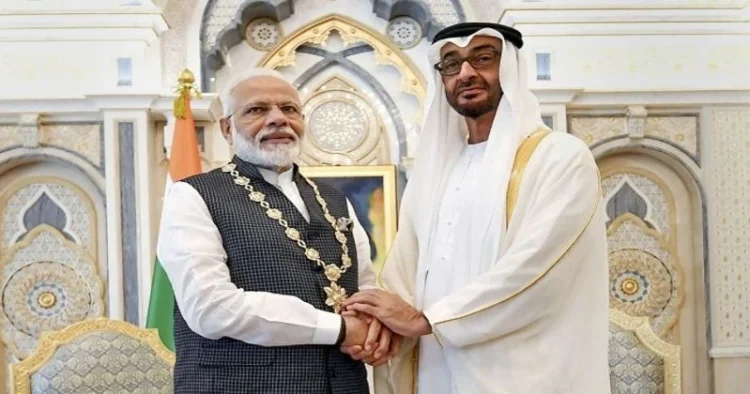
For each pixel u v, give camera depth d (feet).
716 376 15.49
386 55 17.13
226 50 16.81
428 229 7.20
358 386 6.86
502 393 6.32
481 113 7.13
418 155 7.57
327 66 17.26
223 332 6.23
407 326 6.51
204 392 6.43
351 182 16.46
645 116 15.64
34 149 14.96
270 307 6.25
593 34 15.64
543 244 6.25
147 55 15.39
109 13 15.05
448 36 7.10
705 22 15.70
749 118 15.83
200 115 15.47
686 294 16.11
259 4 16.55
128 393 10.83
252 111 7.16
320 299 6.73
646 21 15.66
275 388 6.32
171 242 6.53
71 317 15.24
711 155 15.72
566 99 15.25
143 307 14.73
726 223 15.71
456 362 6.57
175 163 13.91
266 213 6.86
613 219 16.17
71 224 15.42
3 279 15.24
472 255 6.76
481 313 6.31
